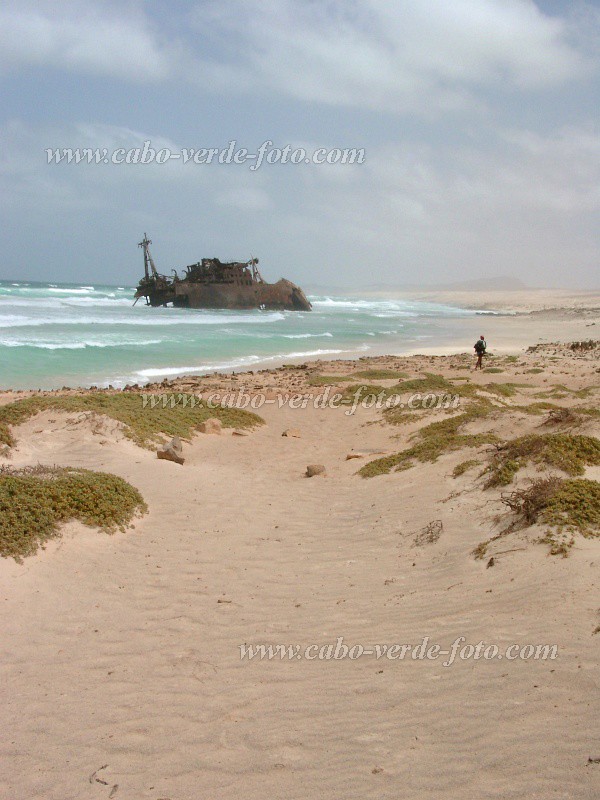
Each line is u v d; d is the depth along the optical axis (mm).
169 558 9688
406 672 6152
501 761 4480
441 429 17297
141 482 13219
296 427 20203
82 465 14266
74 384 27109
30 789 4961
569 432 13523
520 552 8273
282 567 9422
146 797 4785
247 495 12922
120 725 5738
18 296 86562
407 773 4574
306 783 4691
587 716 4777
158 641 7309
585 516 8609
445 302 170625
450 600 7664
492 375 29672
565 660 5680
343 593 8398
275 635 7348
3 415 17031
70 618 7801
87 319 53312
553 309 107875
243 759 5113
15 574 8438
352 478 14227
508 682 5555
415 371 30766
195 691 6258
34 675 6602
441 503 11125
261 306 82062
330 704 5789
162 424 17953
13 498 9734
